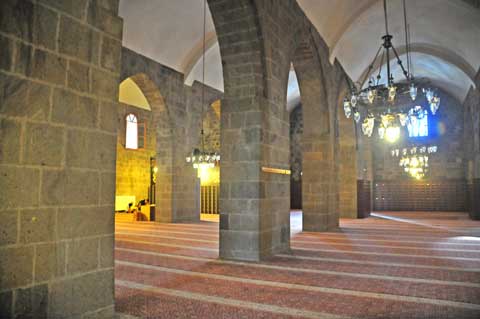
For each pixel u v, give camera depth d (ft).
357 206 60.18
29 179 11.03
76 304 12.17
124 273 21.24
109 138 13.62
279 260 25.03
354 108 35.60
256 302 15.80
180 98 52.11
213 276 20.49
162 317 14.01
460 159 75.05
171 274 21.01
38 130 11.31
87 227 12.67
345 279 19.72
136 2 39.91
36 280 11.05
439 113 76.69
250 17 25.66
